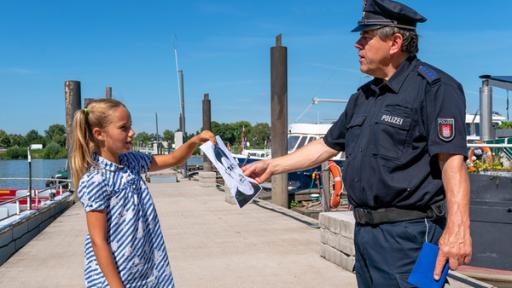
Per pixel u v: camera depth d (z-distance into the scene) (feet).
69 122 50.85
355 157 8.79
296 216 34.14
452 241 7.53
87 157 9.26
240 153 102.47
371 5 8.77
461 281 15.26
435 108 7.99
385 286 8.41
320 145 10.78
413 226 8.21
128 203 9.27
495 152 28.04
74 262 22.31
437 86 8.07
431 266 7.75
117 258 9.12
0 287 18.53
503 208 21.72
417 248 8.19
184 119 95.35
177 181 71.56
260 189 10.93
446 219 8.07
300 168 10.94
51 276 19.97
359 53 9.05
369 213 8.62
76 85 50.93
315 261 21.45
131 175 9.57
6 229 24.70
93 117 9.27
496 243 21.93
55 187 43.57
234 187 10.53
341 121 10.22
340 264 20.33
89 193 8.95
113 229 9.14
